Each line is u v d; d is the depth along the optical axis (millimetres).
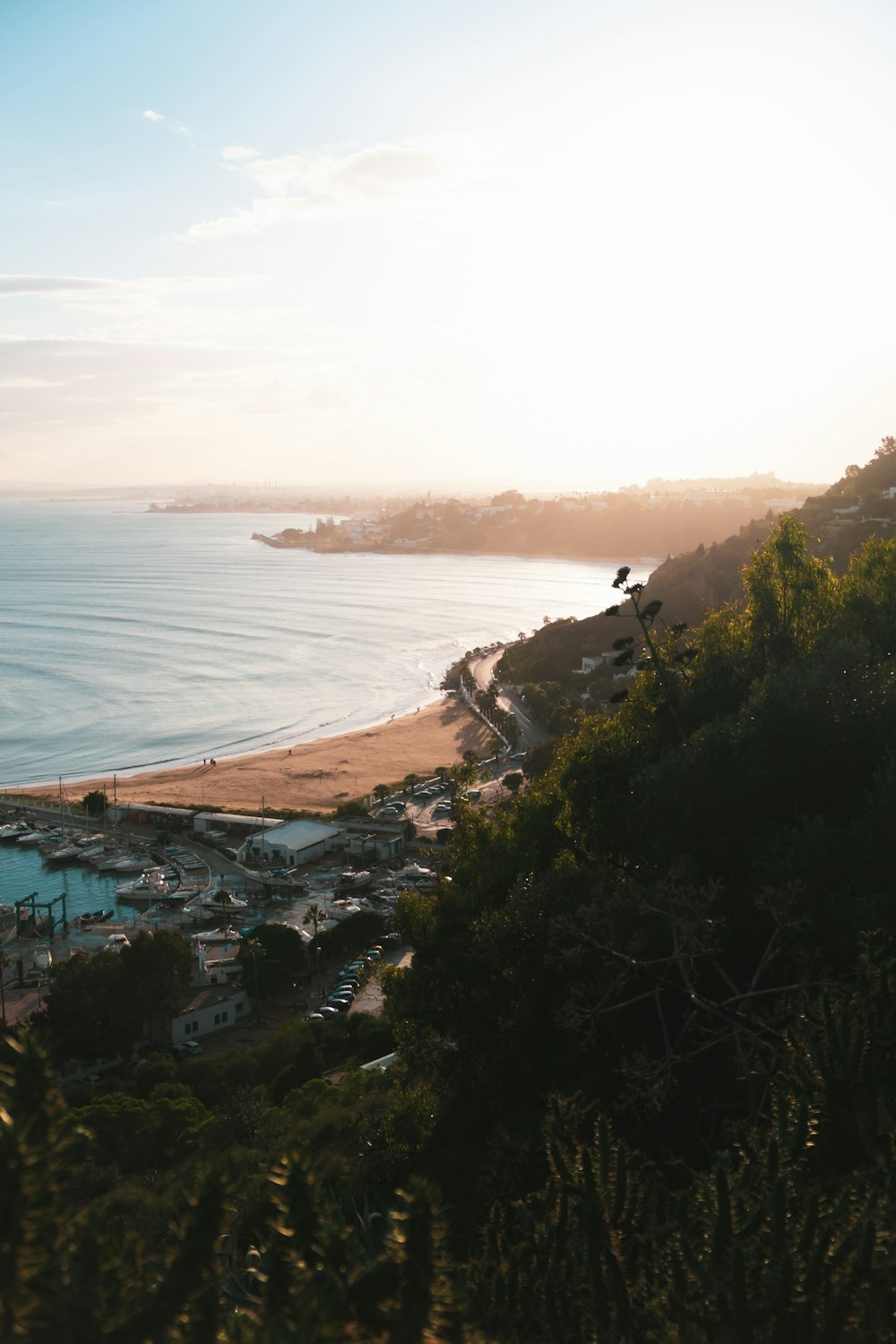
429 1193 3695
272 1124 24859
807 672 19328
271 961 57781
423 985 19797
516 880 20172
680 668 24188
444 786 107188
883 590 24922
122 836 96688
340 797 107062
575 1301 6047
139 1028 51281
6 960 60594
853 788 17719
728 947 15492
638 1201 6797
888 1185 6250
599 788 22000
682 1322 5391
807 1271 5340
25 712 147750
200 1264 3340
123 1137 28266
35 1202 3010
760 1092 11586
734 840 17719
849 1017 8430
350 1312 3553
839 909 14352
